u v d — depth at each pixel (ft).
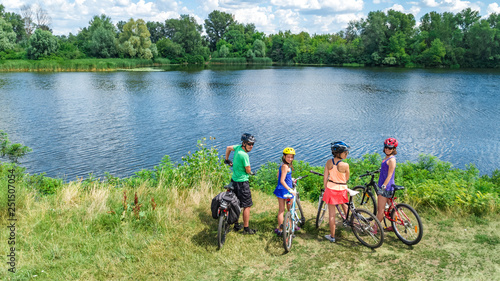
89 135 63.52
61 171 44.37
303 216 19.67
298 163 32.78
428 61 305.94
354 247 16.99
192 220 20.03
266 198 25.08
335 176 17.12
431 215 20.70
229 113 88.63
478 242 17.08
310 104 103.96
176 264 15.35
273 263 15.57
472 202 21.25
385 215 18.37
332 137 64.85
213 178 26.58
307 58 392.47
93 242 16.89
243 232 18.51
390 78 197.16
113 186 27.40
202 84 158.30
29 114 81.41
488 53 289.12
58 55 270.05
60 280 13.99
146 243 16.99
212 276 14.55
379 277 14.35
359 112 90.89
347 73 239.71
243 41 449.06
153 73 223.10
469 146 59.06
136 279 14.26
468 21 316.60
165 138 62.59
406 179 29.14
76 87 137.18
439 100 111.14
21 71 217.56
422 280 14.02
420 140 62.85
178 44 359.66
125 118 79.97
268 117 83.76
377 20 327.47
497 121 78.84
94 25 367.04
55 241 16.85
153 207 20.34
